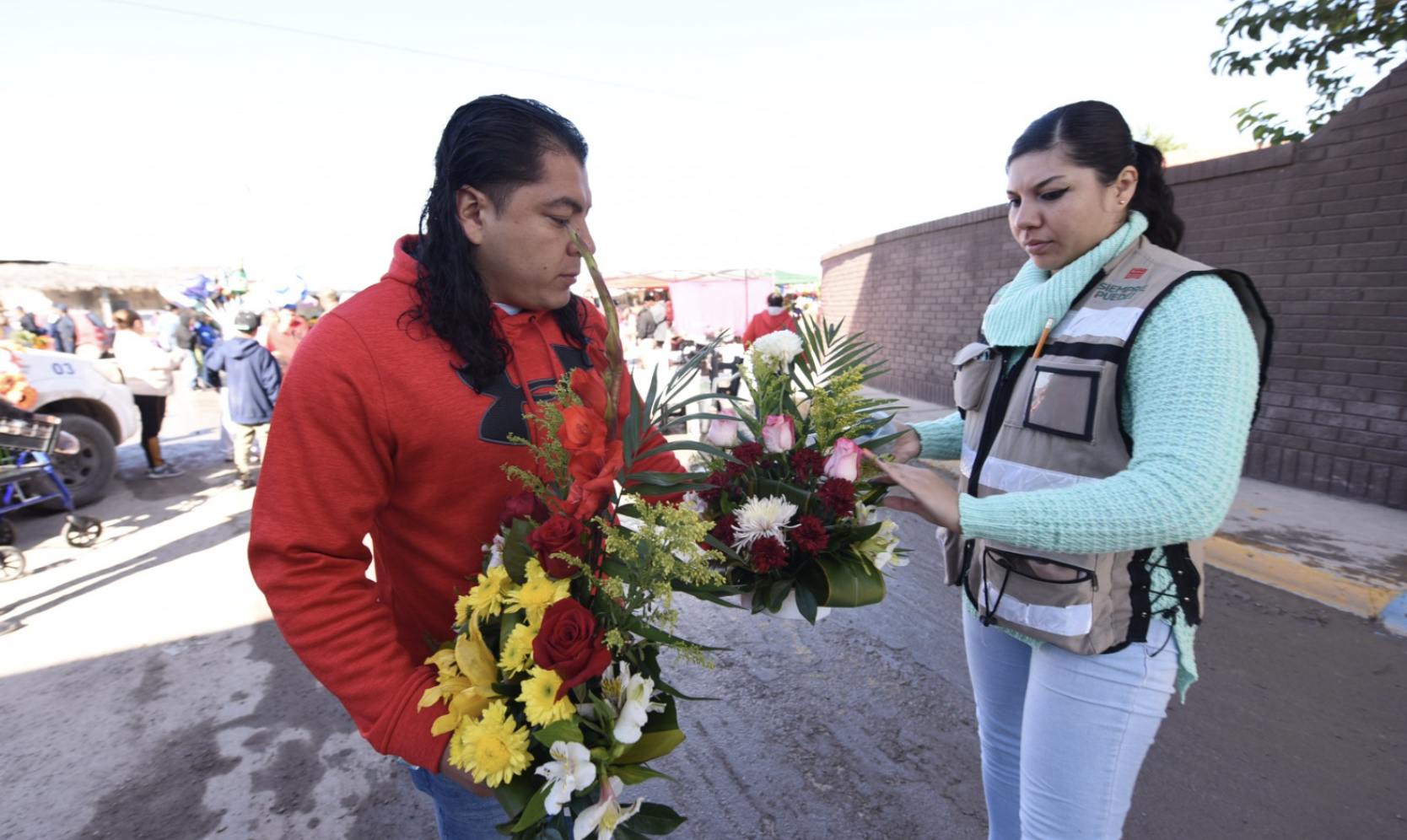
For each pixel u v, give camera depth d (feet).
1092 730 4.32
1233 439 3.56
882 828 7.41
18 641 12.05
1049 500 3.70
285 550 3.29
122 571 15.29
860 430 4.62
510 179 3.41
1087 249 4.45
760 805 7.77
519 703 3.31
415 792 8.20
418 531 3.77
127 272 67.97
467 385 3.58
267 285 32.42
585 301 4.68
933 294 32.01
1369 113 14.69
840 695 9.72
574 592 3.40
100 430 20.86
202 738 9.27
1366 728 8.65
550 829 3.22
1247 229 17.13
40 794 8.29
